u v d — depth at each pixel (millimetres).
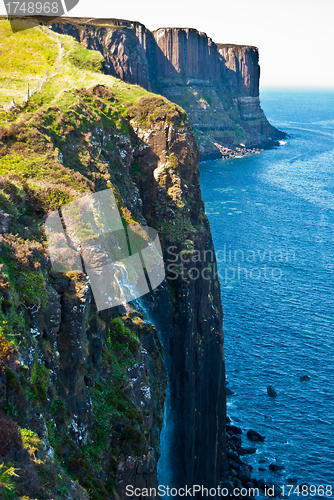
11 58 56531
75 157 36250
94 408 22906
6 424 14406
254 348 77875
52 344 20453
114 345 27719
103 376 25203
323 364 73688
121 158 44094
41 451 15812
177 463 42156
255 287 100250
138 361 28156
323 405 65312
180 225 45656
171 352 42688
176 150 47375
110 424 23094
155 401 32188
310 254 122438
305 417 63344
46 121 37406
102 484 20031
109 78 54438
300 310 90125
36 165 30844
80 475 18594
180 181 46562
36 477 14125
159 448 31938
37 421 16922
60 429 19000
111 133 43875
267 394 67500
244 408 65062
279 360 74750
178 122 47531
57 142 36406
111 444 22766
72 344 21141
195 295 47312
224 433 55969
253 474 54969
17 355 16828
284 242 132375
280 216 158875
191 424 43375
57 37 66000
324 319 86562
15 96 43594
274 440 59906
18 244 21531
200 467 49188
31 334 19312
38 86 47906
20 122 34812
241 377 71000
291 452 57969
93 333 24453
